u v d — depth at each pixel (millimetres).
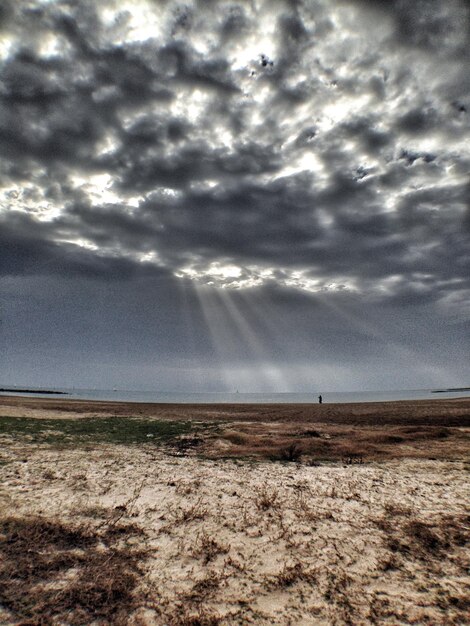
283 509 7145
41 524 6082
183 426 20391
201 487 8453
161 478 9141
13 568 4785
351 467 10656
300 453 12570
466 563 5137
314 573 4887
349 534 6066
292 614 4020
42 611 3977
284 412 32531
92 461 10781
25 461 10328
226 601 4262
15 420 20234
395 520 6641
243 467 10578
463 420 22250
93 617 3916
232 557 5301
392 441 15172
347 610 4094
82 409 32938
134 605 4148
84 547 5477
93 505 7121
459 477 9516
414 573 4895
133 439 15766
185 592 4426
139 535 5953
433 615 3994
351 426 20781
